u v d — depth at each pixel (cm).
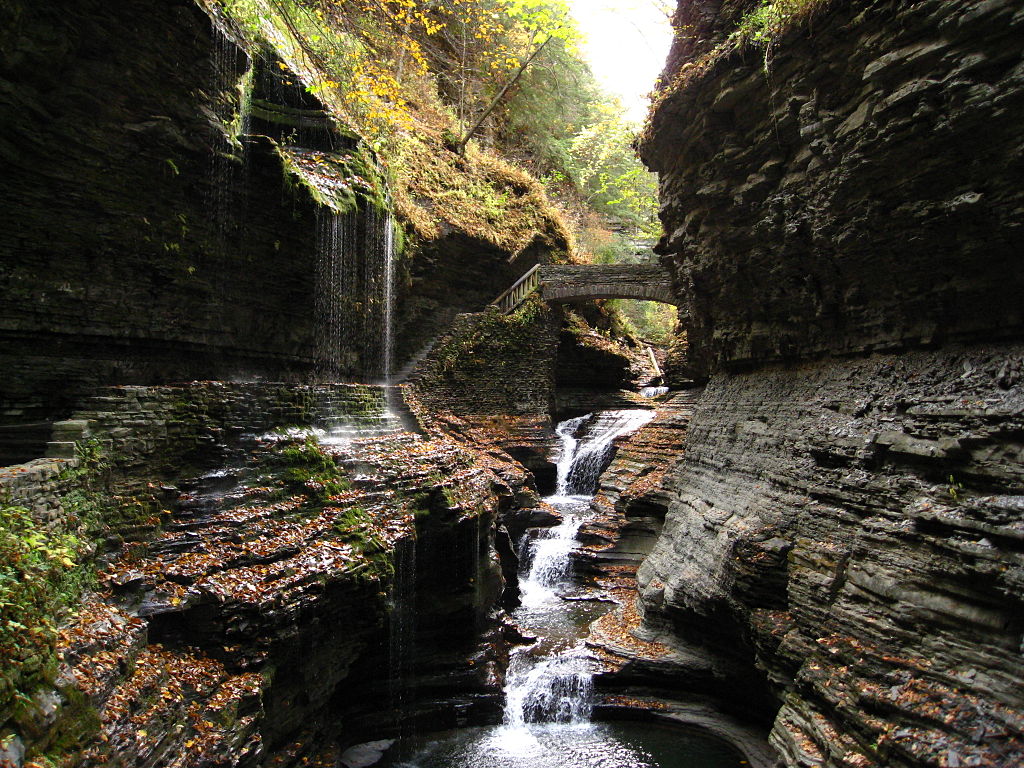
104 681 663
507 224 2927
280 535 1050
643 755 1156
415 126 2769
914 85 819
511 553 1716
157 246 1188
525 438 2584
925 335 962
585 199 4244
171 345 1252
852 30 916
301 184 1437
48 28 919
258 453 1159
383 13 2602
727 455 1437
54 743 563
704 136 1302
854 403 1049
